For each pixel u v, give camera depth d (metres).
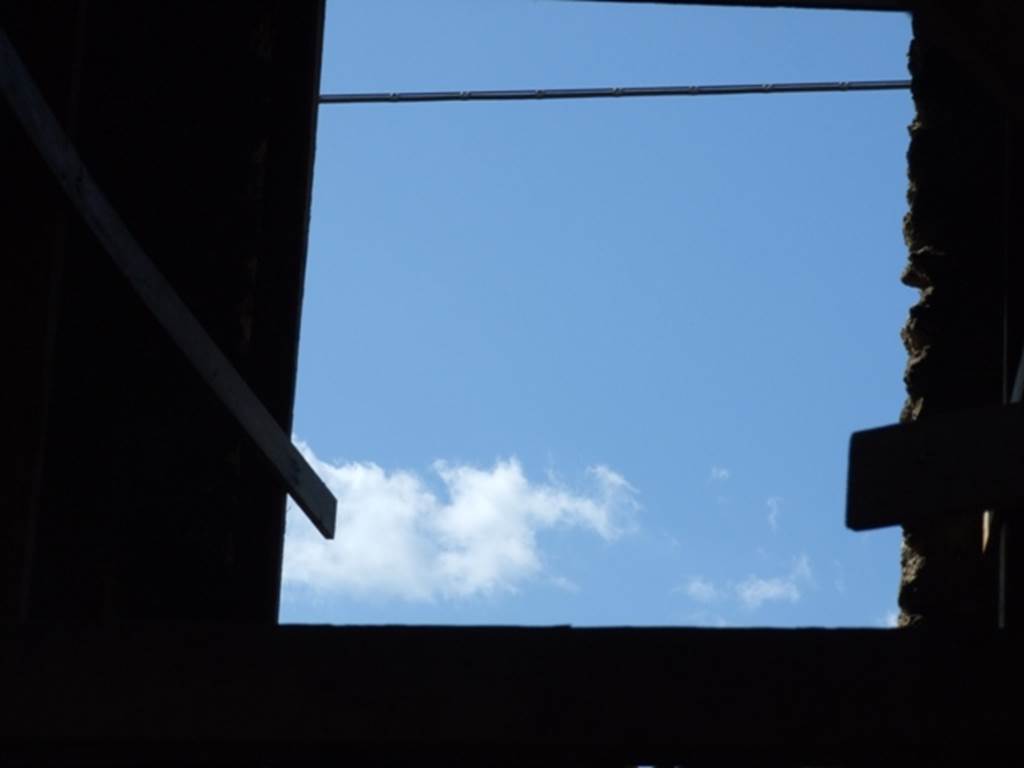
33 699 3.69
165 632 3.73
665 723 3.62
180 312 5.16
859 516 3.80
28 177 4.52
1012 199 5.86
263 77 6.38
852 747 3.59
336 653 3.71
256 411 5.66
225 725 3.68
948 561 6.38
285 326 6.18
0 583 4.33
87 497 5.79
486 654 3.69
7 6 4.75
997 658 3.60
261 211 6.29
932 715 3.58
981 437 3.77
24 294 4.50
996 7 3.98
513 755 3.69
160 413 5.99
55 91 4.70
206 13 6.29
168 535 5.96
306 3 6.48
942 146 6.80
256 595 5.96
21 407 4.44
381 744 3.66
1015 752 3.59
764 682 3.63
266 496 6.03
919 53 6.89
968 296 6.67
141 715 3.69
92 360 5.82
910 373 6.66
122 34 6.08
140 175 6.09
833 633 3.64
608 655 3.67
